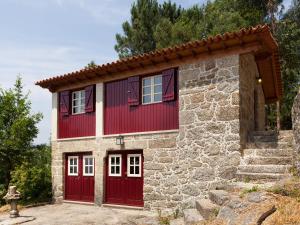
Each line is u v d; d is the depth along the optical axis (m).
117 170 11.15
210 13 21.81
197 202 7.43
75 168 12.52
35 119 14.55
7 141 13.58
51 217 9.98
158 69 10.14
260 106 11.80
